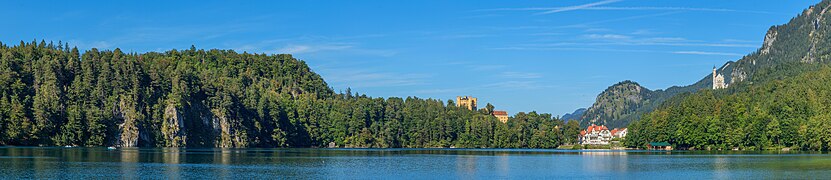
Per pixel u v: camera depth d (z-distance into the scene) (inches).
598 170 5103.3
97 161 5580.7
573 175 4677.7
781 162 5876.0
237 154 7623.0
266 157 6909.5
